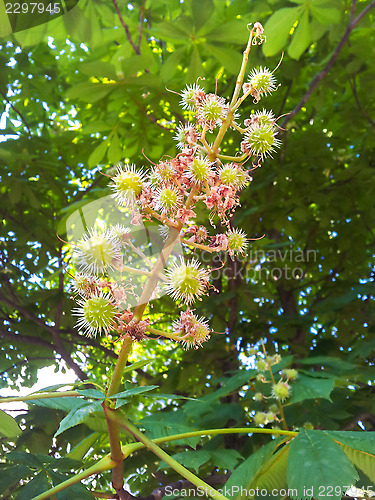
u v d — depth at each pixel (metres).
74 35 4.32
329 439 1.66
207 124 1.68
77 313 1.53
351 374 3.94
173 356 7.12
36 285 7.07
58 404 1.86
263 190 6.95
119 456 1.70
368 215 7.48
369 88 6.30
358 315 5.70
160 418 3.60
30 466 2.01
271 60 5.85
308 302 8.56
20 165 5.93
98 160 5.21
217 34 4.25
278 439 1.85
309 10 4.29
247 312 6.50
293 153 7.11
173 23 4.19
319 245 7.77
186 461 2.68
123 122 5.23
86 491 1.89
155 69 5.19
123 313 1.54
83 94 4.38
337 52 5.20
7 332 6.21
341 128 7.11
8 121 6.37
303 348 5.47
